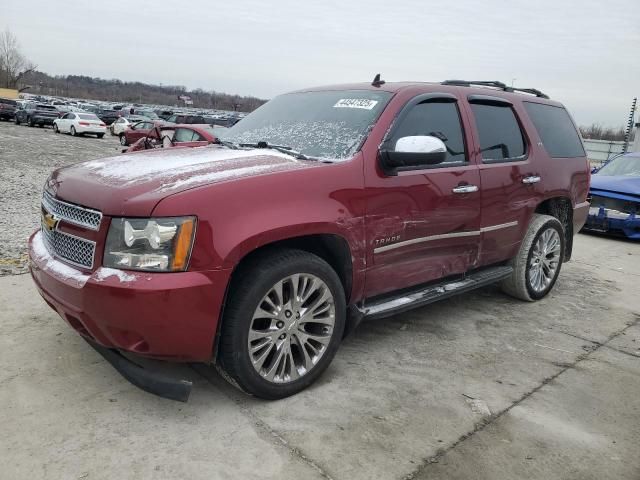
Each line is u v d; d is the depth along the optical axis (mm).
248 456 2607
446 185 3852
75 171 3279
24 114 34938
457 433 2900
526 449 2797
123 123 32406
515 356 3934
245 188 2840
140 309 2578
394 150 3500
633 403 3338
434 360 3781
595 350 4129
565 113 5594
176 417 2896
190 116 26938
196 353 2773
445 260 4039
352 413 3031
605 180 9109
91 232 2756
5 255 5508
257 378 2965
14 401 2953
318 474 2510
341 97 4086
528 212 4770
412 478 2523
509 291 5141
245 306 2832
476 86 4715
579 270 6715
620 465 2713
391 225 3502
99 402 2994
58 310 2955
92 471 2439
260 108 4727
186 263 2646
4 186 9875
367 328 4316
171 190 2717
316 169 3152
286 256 2994
